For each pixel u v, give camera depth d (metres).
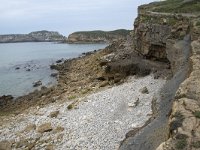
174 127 14.65
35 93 51.72
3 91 57.47
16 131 30.98
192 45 28.69
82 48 178.88
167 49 39.69
